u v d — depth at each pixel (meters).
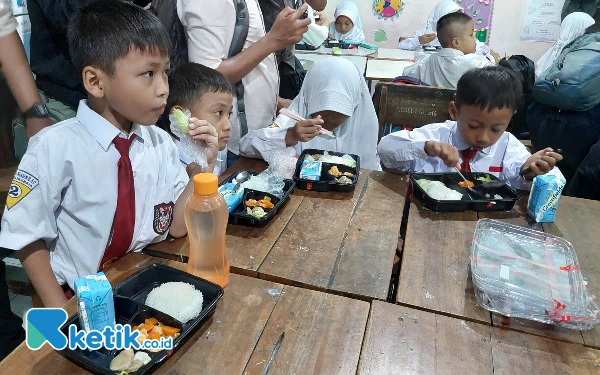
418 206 1.23
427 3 5.15
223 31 1.43
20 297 1.81
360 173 1.42
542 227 1.16
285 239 1.03
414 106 2.07
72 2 1.21
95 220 0.95
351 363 0.70
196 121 1.14
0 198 1.34
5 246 0.87
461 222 1.15
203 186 0.82
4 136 1.41
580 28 3.58
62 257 1.01
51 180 0.90
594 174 2.17
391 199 1.25
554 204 1.16
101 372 0.65
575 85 2.32
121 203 0.96
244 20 1.50
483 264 0.95
